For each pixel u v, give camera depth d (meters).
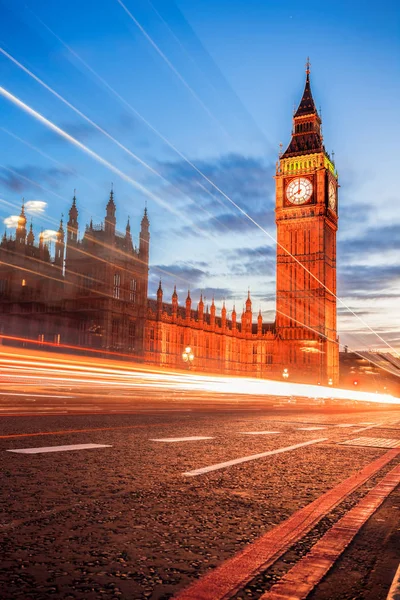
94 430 12.10
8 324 105.19
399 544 4.25
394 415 28.30
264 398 58.66
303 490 6.36
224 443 10.63
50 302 103.44
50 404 23.70
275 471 7.62
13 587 3.16
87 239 99.62
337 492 6.20
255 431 13.43
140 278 105.50
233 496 5.92
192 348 129.50
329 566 3.66
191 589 3.21
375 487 6.61
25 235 109.88
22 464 7.29
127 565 3.61
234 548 4.05
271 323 159.38
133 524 4.64
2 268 108.44
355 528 4.66
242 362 149.75
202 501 5.62
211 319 138.75
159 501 5.55
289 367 139.25
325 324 137.88
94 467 7.31
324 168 141.00
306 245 141.12
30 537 4.15
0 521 4.55
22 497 5.45
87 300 98.00
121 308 99.88
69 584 3.24
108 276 97.12
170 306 128.62
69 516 4.82
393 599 3.10
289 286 141.75
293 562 3.74
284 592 3.18
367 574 3.54
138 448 9.39
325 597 3.14
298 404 43.47
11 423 13.20
